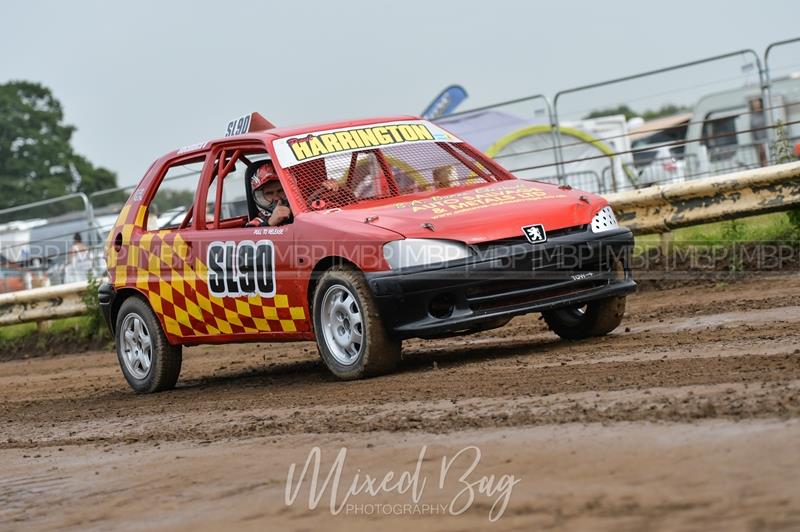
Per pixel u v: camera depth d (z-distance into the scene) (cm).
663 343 1795
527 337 2258
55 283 4650
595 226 1886
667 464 980
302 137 2094
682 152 4850
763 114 4056
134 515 1108
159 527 1041
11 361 3797
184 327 2216
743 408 1146
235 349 3044
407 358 2136
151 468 1334
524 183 2055
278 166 2036
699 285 2650
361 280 1822
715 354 1590
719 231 2861
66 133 16125
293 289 1938
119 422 1836
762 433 1031
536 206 1877
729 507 844
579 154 4441
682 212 2830
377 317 1811
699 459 979
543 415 1271
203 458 1339
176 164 2331
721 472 932
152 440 1560
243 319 2072
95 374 2892
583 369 1602
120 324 2372
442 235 1781
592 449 1073
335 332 1889
